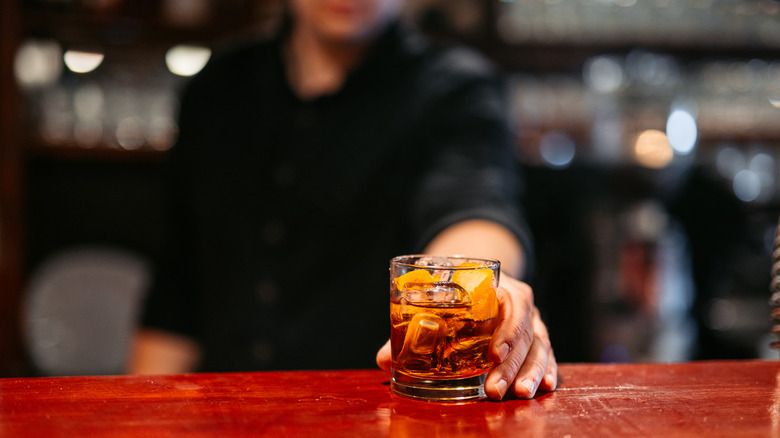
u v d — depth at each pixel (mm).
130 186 2367
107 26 2143
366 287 1341
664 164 2271
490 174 1194
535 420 626
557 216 2242
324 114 1352
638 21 2467
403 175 1334
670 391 696
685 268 2449
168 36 2191
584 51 2436
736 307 2350
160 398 666
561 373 752
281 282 1359
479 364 670
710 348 2389
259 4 2164
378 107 1336
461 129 1283
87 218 2346
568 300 2213
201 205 1426
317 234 1354
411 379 675
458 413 640
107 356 2006
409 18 2279
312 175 1354
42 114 2137
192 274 1460
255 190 1388
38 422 609
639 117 2344
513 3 2375
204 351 1412
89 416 622
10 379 711
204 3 2178
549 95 2508
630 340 2256
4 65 1980
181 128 1469
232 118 1412
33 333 1972
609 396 684
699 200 2436
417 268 665
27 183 2268
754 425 620
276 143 1375
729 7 2523
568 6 2422
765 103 2648
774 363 790
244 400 664
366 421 621
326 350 1342
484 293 663
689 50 2500
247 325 1368
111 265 2057
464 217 1068
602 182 2285
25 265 2230
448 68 1341
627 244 2250
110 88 2189
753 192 2748
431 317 663
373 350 1342
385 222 1346
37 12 2066
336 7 1258
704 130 2570
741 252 2406
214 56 1491
